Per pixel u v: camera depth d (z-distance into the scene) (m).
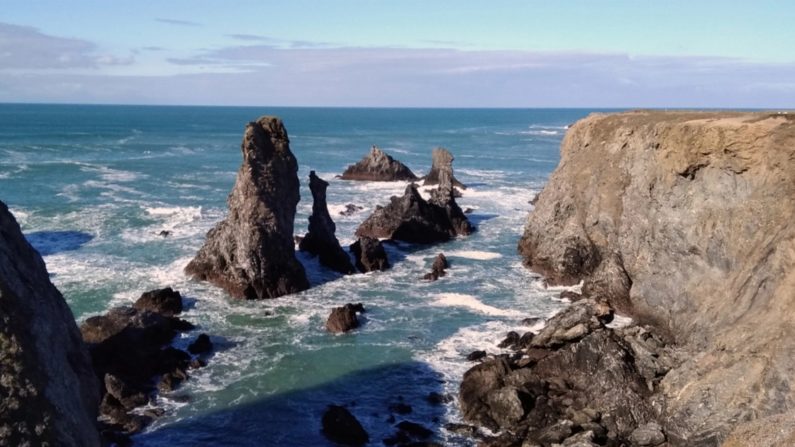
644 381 32.56
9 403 17.31
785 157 33.94
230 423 32.00
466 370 37.69
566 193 57.44
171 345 40.56
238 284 49.56
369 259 57.69
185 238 65.38
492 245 67.12
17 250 22.19
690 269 39.75
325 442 30.47
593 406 32.03
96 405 22.78
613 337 35.47
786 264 30.06
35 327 19.92
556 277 53.69
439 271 56.50
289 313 46.78
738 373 28.14
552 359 35.97
